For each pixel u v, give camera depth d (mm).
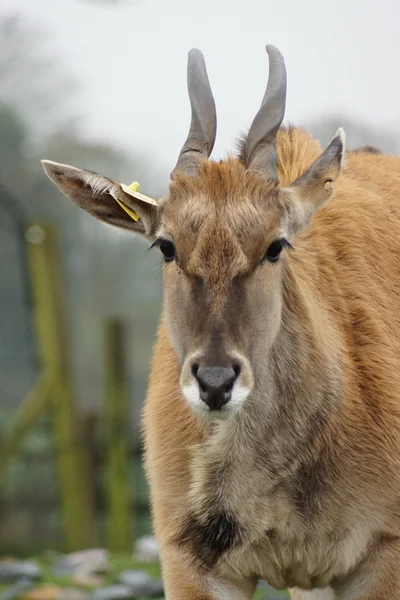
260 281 10391
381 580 11039
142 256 31578
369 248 12117
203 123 11266
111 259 31359
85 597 15898
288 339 10898
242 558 11195
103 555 18047
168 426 11273
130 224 11234
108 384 22531
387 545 11102
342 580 11383
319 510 11031
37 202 30234
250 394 10758
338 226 12055
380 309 11859
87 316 31203
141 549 18406
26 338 24703
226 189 10508
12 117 30484
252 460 10930
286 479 10977
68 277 30156
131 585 16016
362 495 11039
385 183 12969
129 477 23141
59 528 23016
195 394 10016
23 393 26172
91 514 22578
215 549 11148
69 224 30531
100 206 11305
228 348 10000
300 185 10805
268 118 11078
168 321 10648
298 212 10727
